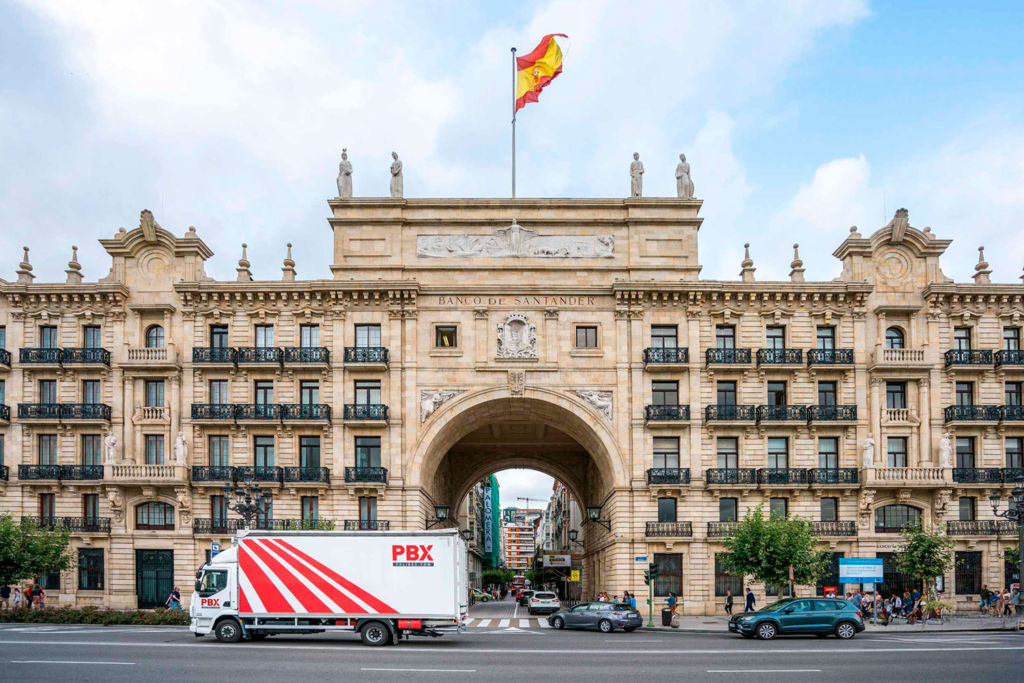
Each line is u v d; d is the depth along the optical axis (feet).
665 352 183.52
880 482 179.42
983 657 92.79
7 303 187.42
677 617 169.48
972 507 184.44
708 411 183.11
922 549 163.02
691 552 180.86
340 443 182.39
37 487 182.29
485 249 189.67
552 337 186.29
